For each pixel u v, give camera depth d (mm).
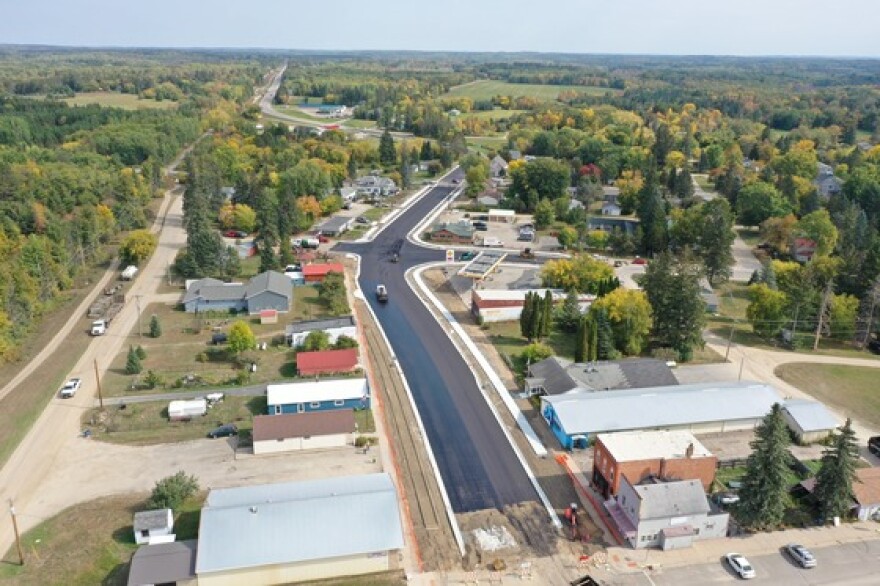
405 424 78062
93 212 143625
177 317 108750
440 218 177500
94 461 69562
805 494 65438
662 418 75688
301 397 79438
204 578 52312
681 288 97438
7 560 55375
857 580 55625
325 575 54688
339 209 180625
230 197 179250
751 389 81062
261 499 58500
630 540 59031
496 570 55781
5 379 87312
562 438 74250
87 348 96875
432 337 103188
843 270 117062
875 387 91000
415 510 63094
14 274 104938
